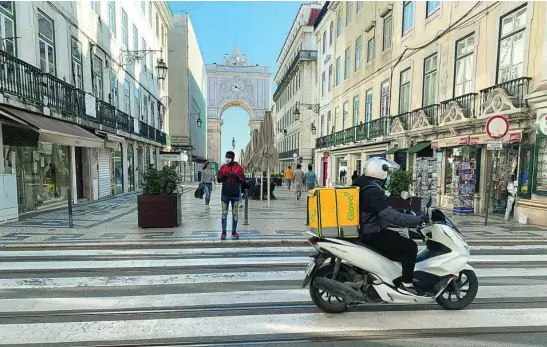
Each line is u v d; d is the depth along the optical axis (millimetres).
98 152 14633
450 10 12234
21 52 9492
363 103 20109
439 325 3100
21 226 7746
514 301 3674
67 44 12109
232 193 6566
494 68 10227
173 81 35531
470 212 10414
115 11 17031
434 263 3377
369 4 19219
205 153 62688
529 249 6125
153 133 23906
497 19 10141
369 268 3168
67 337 2844
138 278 4371
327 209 3250
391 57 16547
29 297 3713
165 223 7629
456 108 11188
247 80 68062
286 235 6977
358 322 3148
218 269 4789
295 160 36469
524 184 8984
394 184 8562
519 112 8812
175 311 3373
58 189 11914
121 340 2805
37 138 8805
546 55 8500
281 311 3387
